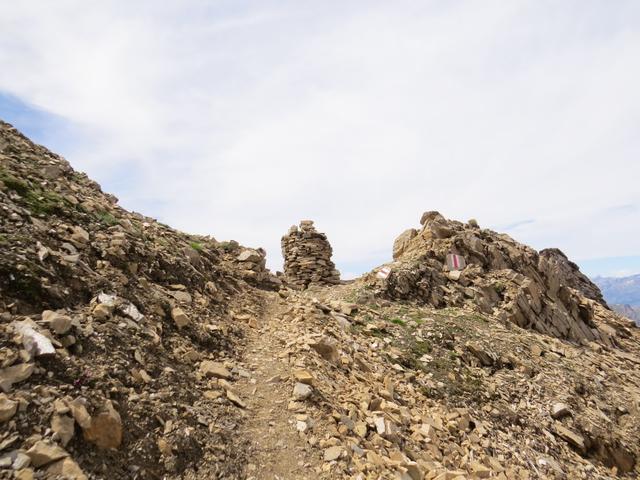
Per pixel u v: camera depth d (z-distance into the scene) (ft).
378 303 71.10
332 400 30.04
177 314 31.30
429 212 104.68
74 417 17.15
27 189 32.76
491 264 90.22
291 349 35.94
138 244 37.22
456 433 37.04
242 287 51.49
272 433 24.11
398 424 31.94
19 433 15.37
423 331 59.16
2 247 23.67
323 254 114.52
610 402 55.26
